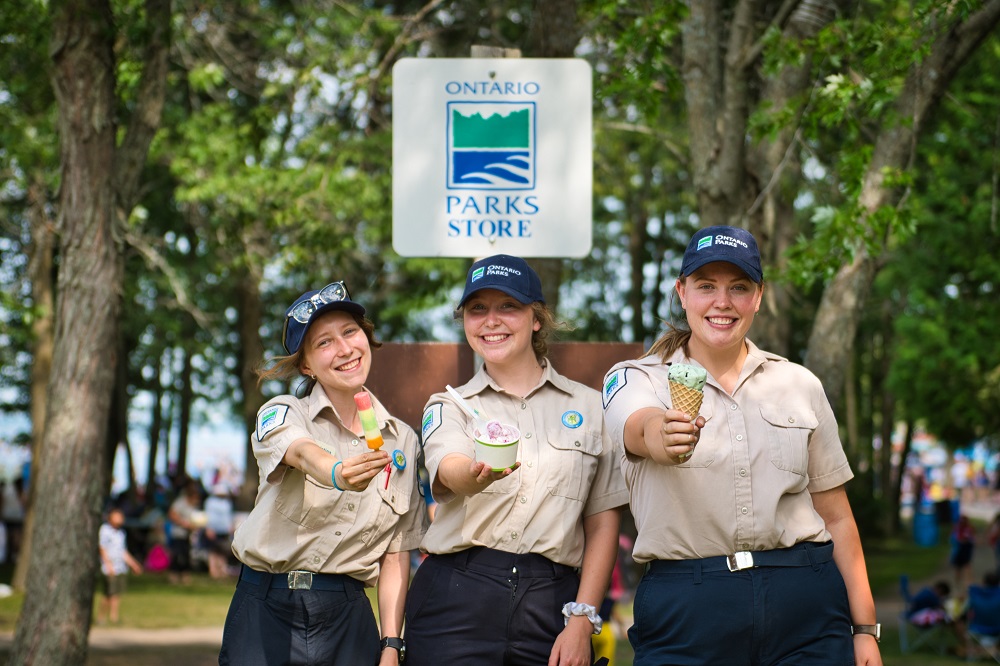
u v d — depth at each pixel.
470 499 4.09
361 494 4.19
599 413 4.25
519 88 5.49
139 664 12.49
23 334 17.47
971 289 22.11
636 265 25.64
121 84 9.55
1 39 10.27
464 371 5.35
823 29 7.41
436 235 5.46
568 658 3.97
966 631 15.12
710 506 3.64
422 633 4.13
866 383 43.34
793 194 11.33
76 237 8.18
